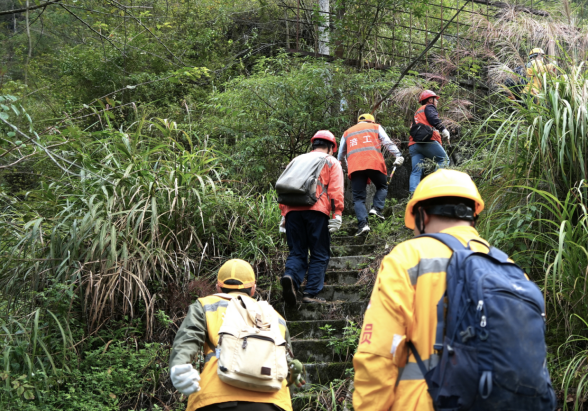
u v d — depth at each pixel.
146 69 8.41
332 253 5.25
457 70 8.01
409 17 9.28
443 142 7.06
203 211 4.62
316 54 7.80
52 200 4.23
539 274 3.53
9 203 4.40
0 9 5.25
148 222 4.30
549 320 3.36
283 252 4.87
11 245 4.03
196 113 7.86
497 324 1.30
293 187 4.17
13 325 3.56
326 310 4.23
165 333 3.88
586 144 3.59
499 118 4.30
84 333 3.78
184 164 4.81
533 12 7.18
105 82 8.02
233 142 7.32
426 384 1.38
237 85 7.04
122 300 4.02
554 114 3.64
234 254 4.67
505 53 6.27
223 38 9.92
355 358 1.48
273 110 6.80
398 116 7.54
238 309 2.37
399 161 5.77
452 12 9.65
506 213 3.71
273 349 2.28
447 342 1.35
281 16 10.12
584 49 4.68
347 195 6.95
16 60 4.93
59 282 3.81
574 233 3.31
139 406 3.41
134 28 8.15
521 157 3.85
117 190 4.34
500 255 1.53
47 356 3.40
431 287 1.45
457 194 1.63
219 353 2.23
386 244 4.91
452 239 1.54
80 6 4.47
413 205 1.72
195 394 2.25
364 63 8.02
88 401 3.23
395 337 1.43
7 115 3.23
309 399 3.33
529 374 1.26
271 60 7.60
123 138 4.54
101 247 3.77
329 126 6.95
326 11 8.69
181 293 4.05
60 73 8.10
